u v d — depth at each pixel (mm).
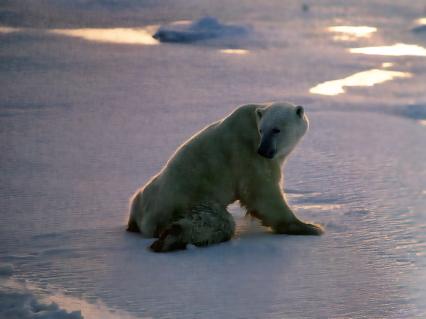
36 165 25266
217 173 16531
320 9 86438
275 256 14992
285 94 39188
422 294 12594
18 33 63500
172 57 53625
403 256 14789
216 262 14680
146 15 80188
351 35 66438
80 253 15625
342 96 38562
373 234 16469
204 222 15664
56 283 13727
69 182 22906
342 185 21781
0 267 14469
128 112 35062
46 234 17297
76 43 59656
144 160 25953
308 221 17719
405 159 25453
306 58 53125
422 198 20016
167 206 16422
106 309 12227
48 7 81750
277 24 73875
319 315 11781
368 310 11945
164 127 31703
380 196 20328
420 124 31734
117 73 46656
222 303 12398
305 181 22391
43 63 49906
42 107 36188
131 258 15125
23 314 11617
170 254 15328
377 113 34094
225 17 78875
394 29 70188
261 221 16938
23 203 20422
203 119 33219
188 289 13133
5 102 37250
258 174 16625
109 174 24000
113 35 65375
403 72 46469
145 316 11867
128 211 19562
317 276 13688
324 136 29484
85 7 83500
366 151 26812
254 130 16891
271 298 12586
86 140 29328
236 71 47438
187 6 88562
